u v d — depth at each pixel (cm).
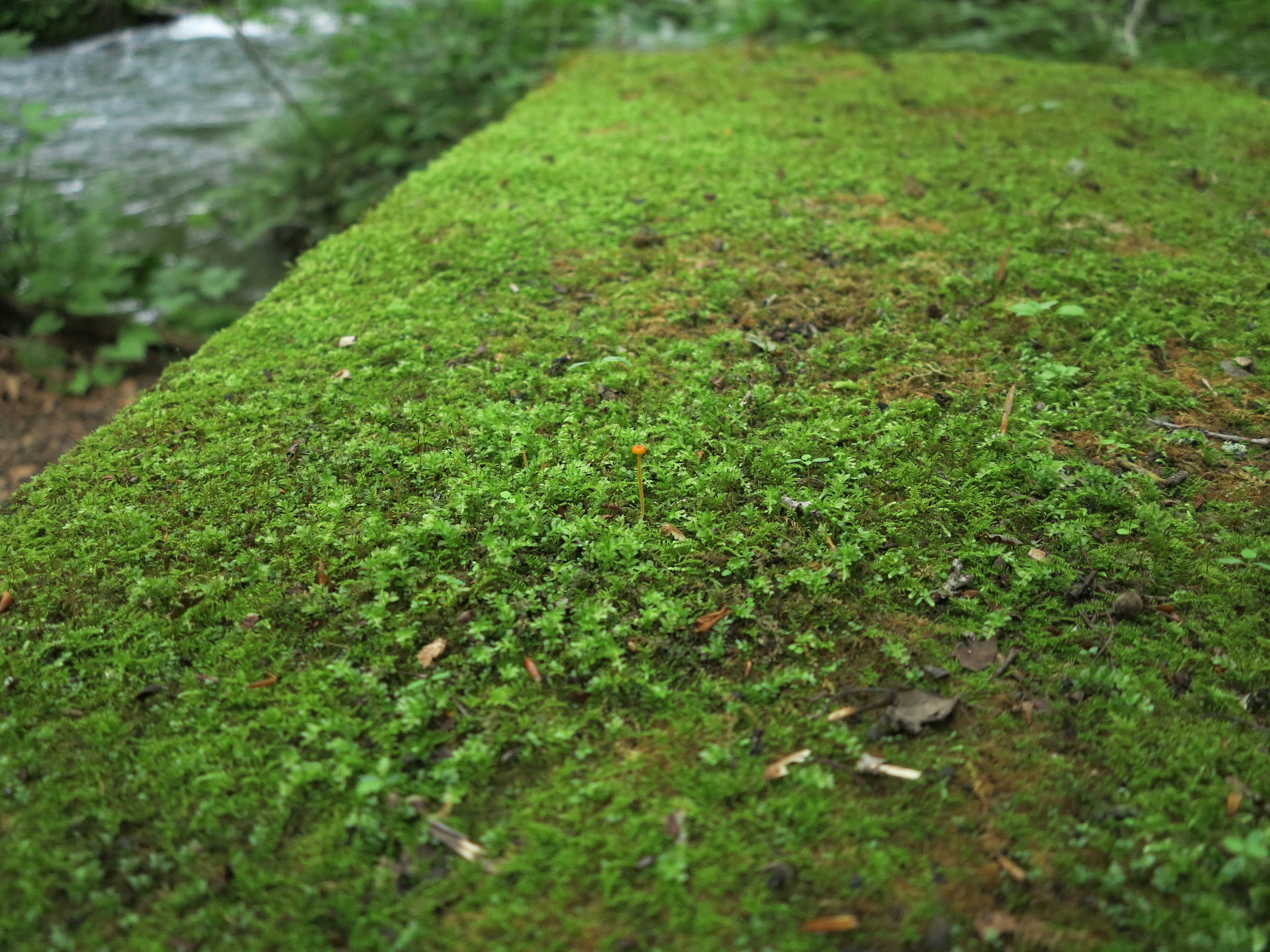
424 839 157
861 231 359
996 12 696
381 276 342
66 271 553
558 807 162
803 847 155
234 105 870
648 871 152
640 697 183
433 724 178
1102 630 197
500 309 317
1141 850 154
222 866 154
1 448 500
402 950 142
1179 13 679
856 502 229
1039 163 416
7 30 948
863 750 172
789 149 435
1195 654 190
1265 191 388
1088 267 332
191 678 187
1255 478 239
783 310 314
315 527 224
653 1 757
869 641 195
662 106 500
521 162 429
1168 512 227
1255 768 167
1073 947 140
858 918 145
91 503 234
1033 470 238
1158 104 493
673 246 353
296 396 274
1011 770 168
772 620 199
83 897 150
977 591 208
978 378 279
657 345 296
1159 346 292
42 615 202
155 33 1037
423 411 266
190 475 243
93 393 547
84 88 903
